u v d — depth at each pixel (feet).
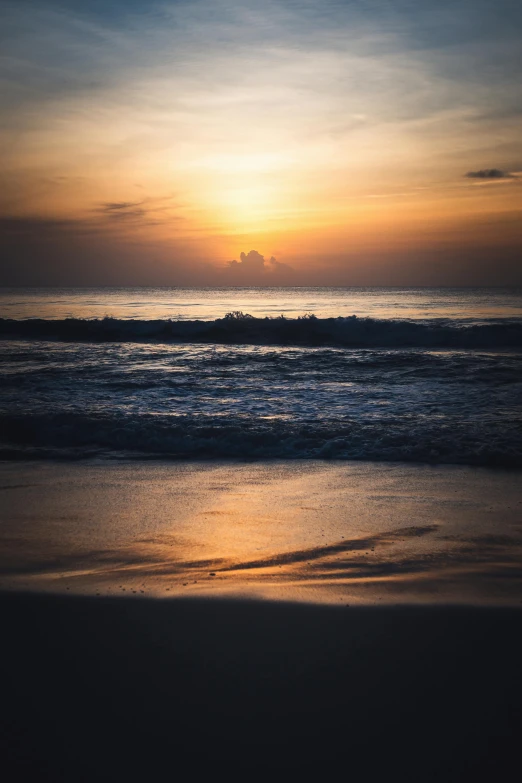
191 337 71.20
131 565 12.57
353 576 11.85
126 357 53.98
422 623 9.45
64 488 19.15
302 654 8.46
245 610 10.00
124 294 298.56
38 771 6.17
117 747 6.53
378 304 166.81
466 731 6.75
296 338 69.10
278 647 8.67
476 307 142.92
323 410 31.37
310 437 25.53
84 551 13.48
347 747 6.53
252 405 32.65
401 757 6.38
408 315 111.55
